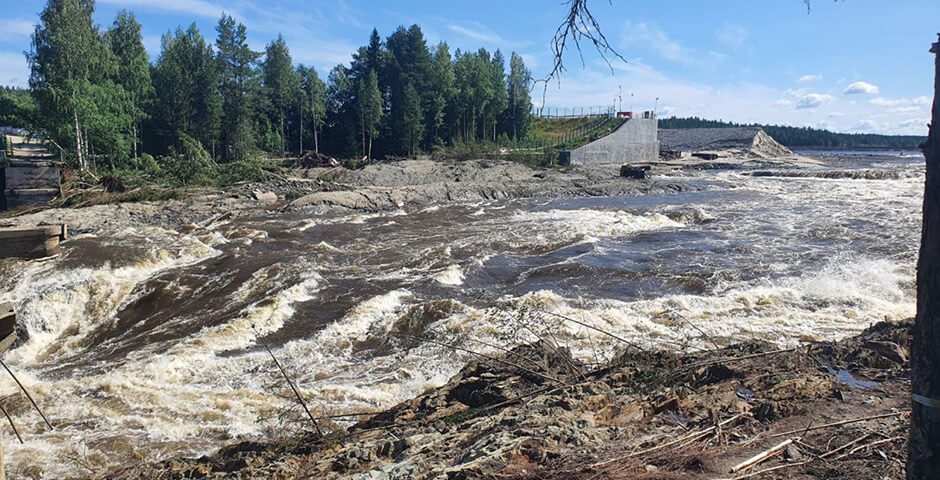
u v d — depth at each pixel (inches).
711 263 703.1
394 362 438.6
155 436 334.6
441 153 2438.5
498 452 197.8
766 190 1612.9
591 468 184.5
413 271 689.6
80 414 363.3
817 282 600.1
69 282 612.1
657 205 1274.6
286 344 477.4
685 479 176.1
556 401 259.1
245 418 352.8
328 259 749.9
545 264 715.4
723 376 297.1
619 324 494.3
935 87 107.1
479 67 3043.8
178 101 2319.1
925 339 112.0
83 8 1766.7
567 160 2603.3
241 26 2327.8
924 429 113.2
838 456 190.1
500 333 475.2
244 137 2428.6
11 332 175.3
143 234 856.9
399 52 3046.3
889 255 721.6
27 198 1118.4
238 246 822.5
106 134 1702.8
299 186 1459.2
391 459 221.5
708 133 4286.4
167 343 489.7
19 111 1660.9
